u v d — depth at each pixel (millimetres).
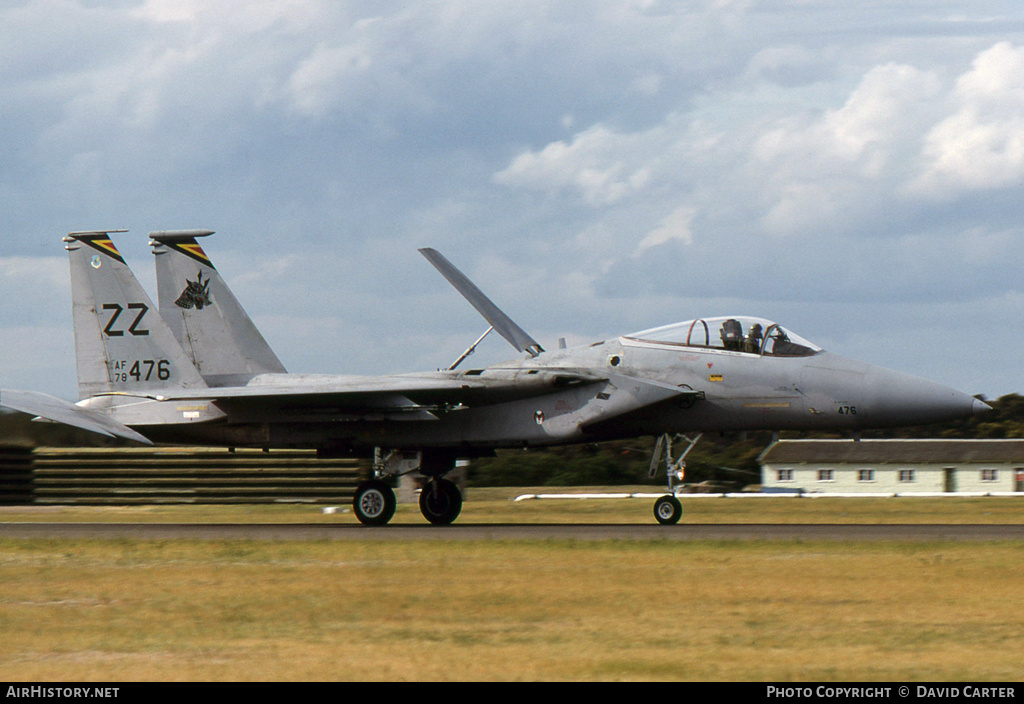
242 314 84750
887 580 41688
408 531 66125
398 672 28062
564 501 130875
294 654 30203
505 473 181750
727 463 191750
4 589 41969
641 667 28438
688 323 73188
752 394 70500
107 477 127500
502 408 73188
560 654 29922
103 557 52094
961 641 31281
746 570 44656
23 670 28766
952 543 53188
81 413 64562
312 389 70938
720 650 30328
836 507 113500
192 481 126875
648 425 72500
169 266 85375
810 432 72500
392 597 39094
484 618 35156
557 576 43562
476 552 52062
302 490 126625
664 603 37438
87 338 80500
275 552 52938
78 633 33438
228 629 33844
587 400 71688
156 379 79688
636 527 68438
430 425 74125
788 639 31672
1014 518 89500
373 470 75688
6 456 127625
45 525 79125
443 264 92625
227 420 75938
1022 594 38531
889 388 69312
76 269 80875
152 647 31328
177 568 47719
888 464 181750
